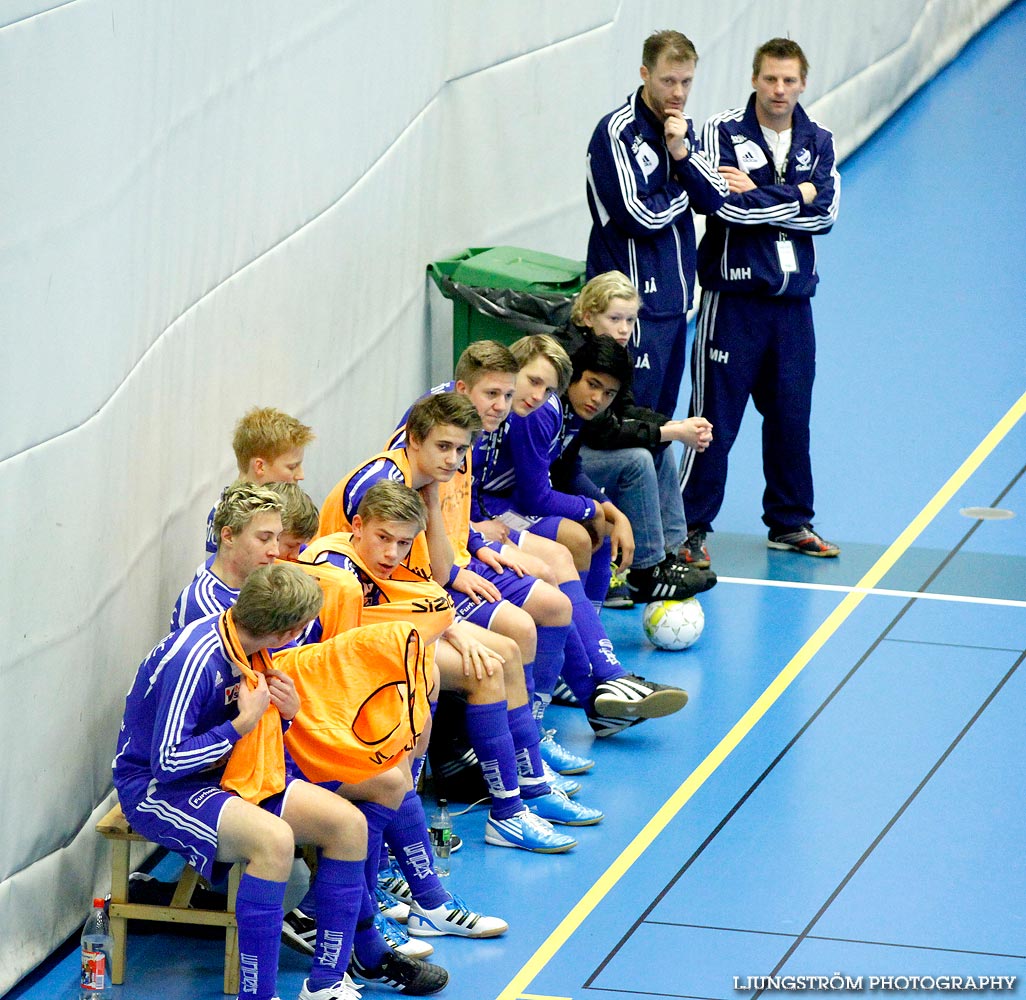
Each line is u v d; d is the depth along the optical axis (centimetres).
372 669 1730
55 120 1683
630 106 2862
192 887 1784
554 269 3045
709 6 4188
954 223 4750
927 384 3891
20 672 1697
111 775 1933
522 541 2409
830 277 4450
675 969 1822
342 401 2670
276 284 2361
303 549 1986
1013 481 3459
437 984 1764
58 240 1702
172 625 1798
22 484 1677
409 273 2958
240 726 1628
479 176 3228
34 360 1678
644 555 2788
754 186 2980
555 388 2378
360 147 2645
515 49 3272
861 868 2056
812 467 3534
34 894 1753
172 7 1939
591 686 2422
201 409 2142
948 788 2270
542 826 2125
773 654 2738
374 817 1773
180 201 2014
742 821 2184
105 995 1723
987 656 2711
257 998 1625
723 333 3064
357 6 2564
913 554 3172
